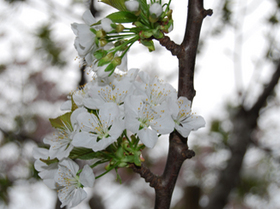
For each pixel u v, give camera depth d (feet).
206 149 5.41
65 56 4.15
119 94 1.90
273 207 4.88
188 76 1.90
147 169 1.92
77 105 1.93
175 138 1.93
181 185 5.46
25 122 4.36
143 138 1.83
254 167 4.91
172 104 1.85
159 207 1.94
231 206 5.40
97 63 1.89
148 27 1.88
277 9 3.84
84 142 1.83
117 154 1.89
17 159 3.96
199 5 1.89
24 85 4.80
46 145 3.53
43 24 3.93
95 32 1.88
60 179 1.89
